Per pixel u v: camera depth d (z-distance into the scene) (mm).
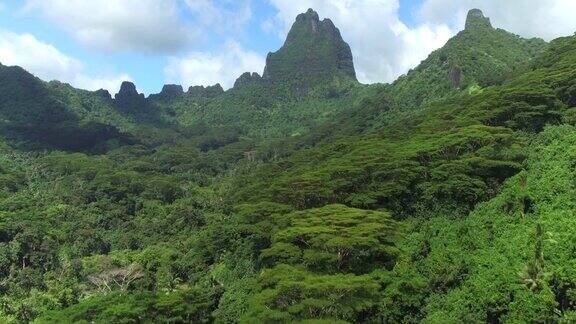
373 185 70500
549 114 80125
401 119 142250
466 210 65125
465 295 48906
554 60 115188
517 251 50312
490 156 70438
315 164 100875
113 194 141875
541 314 41938
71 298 82562
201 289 73688
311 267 55812
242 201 97188
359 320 51438
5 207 120812
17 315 76375
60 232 112062
